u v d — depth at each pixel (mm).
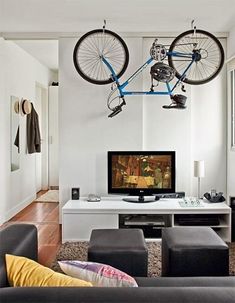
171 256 2705
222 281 2062
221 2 3949
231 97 4945
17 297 1200
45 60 7324
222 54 4504
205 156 5098
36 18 4469
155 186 4629
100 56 4695
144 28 4879
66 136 5078
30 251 2361
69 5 4031
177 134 5070
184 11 4234
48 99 8414
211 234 3000
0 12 4246
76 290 1254
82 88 5051
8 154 5543
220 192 4918
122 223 4383
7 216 5465
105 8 4125
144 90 5059
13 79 5773
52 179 8555
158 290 1261
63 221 4312
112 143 5066
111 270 1646
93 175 5082
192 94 5082
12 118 5727
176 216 4426
